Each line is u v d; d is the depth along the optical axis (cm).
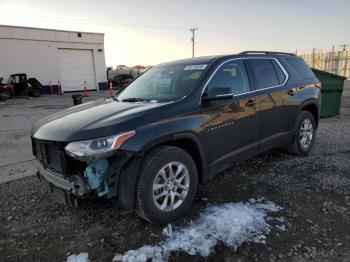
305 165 488
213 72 382
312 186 406
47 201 389
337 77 939
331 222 316
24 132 862
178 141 333
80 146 275
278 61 494
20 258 277
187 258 268
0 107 1567
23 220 343
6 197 405
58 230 321
